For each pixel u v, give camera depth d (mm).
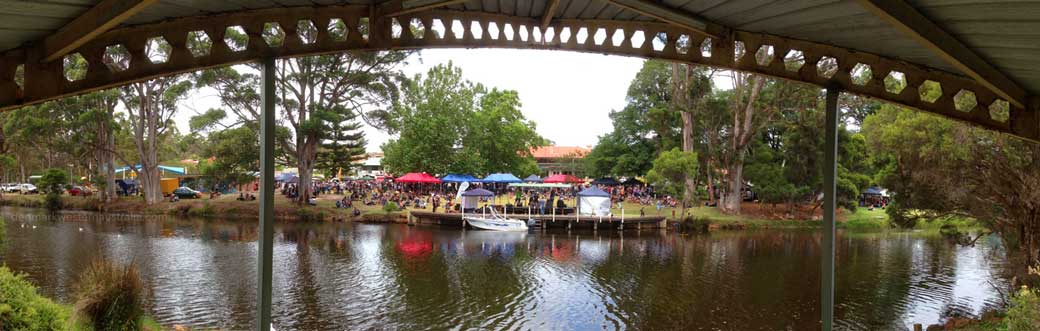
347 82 36781
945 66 3932
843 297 15562
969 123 4070
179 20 3504
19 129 39188
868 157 35750
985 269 19859
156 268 18141
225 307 13289
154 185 40406
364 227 31844
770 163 38750
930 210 16719
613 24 4492
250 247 23125
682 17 3910
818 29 3775
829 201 4500
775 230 33250
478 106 53656
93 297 7637
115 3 2553
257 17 3762
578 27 4539
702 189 39469
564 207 34875
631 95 50406
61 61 3090
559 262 20984
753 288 16641
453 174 43531
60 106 37594
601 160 52094
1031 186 12055
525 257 22078
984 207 14070
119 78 3299
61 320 6637
